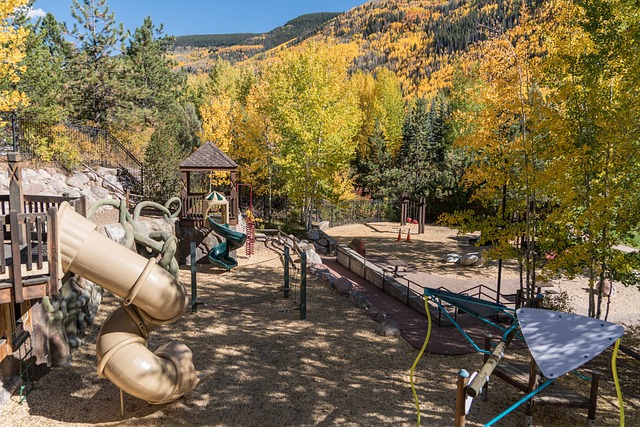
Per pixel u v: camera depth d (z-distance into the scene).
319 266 20.31
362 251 25.67
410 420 8.31
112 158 29.42
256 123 33.06
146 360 7.72
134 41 42.94
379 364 10.77
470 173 14.59
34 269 7.29
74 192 21.38
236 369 10.19
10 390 8.31
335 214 39.94
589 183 12.02
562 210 12.11
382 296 17.06
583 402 8.13
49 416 7.94
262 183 36.28
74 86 30.55
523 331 5.32
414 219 41.81
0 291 7.01
